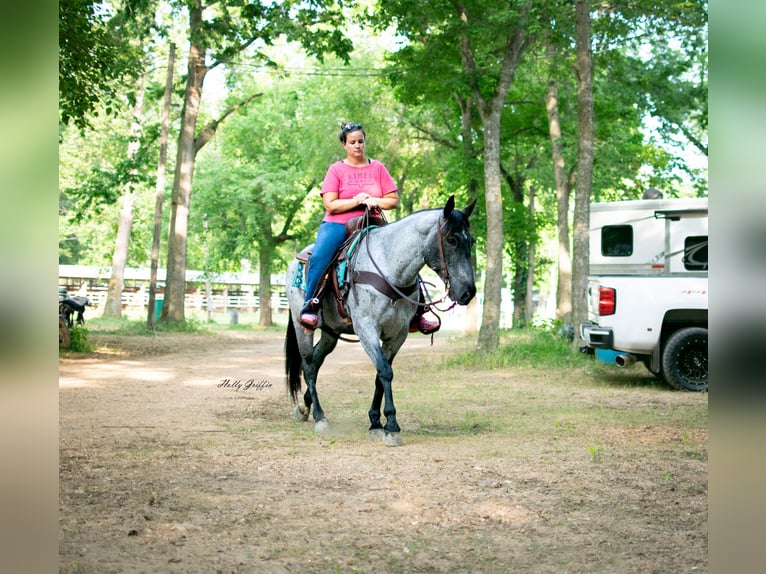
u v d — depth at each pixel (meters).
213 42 27.34
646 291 11.94
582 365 14.96
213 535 3.92
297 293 8.12
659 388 11.97
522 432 7.50
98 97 20.09
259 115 38.47
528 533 3.98
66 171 39.78
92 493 4.82
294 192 38.53
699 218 12.72
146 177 27.97
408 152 34.78
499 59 19.67
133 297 53.44
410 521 4.20
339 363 18.03
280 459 6.00
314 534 3.95
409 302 7.14
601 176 27.30
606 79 24.16
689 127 28.41
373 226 7.28
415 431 7.68
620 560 3.53
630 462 5.82
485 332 16.91
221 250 40.12
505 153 28.28
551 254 52.88
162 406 9.64
